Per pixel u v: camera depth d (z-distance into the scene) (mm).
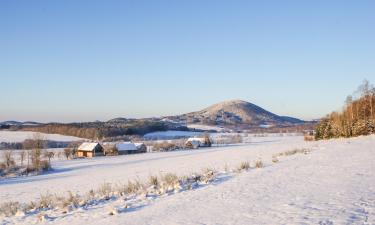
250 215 10102
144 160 78188
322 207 10031
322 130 62250
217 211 11258
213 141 156000
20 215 15883
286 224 8641
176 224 10148
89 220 12945
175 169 39781
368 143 36125
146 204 14633
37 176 62781
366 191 11828
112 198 17297
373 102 54125
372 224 7941
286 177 17031
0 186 48281
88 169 66625
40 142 92625
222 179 18984
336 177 15617
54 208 16609
